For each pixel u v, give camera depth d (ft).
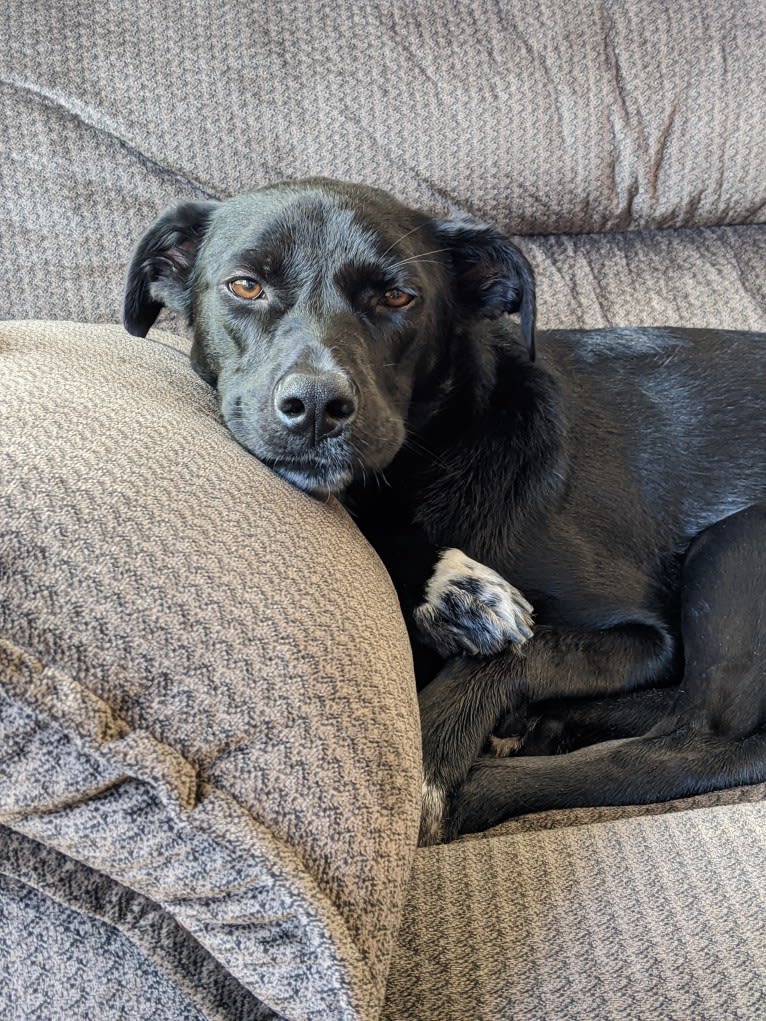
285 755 2.60
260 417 4.39
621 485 5.79
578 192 7.34
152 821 2.45
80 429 3.36
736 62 7.29
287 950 2.51
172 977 2.72
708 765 4.79
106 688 2.48
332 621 3.10
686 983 2.91
